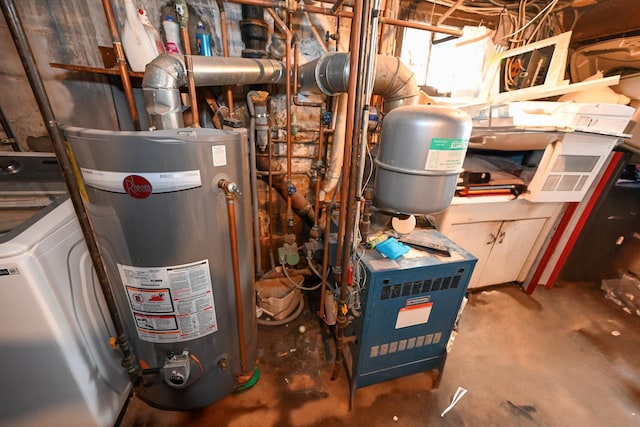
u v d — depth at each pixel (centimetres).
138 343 97
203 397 111
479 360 149
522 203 172
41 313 75
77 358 86
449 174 91
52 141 66
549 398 131
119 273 85
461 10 178
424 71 184
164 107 104
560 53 152
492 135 140
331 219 146
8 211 106
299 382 133
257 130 150
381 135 97
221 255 91
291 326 166
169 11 136
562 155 142
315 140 187
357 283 108
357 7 74
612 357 154
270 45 151
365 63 84
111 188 73
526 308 190
